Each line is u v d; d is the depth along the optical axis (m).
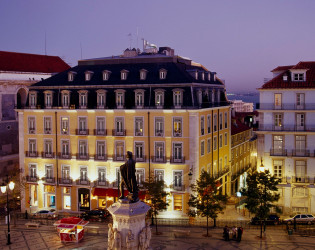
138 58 55.59
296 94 47.59
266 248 37.59
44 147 55.41
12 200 54.53
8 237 40.31
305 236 41.06
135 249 21.88
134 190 22.88
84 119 53.44
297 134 47.53
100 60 57.12
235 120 70.38
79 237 40.88
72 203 54.19
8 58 72.38
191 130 49.09
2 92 64.44
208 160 53.59
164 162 50.12
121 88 51.97
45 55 81.38
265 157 48.88
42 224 47.84
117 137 51.94
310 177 47.25
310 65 50.91
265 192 41.25
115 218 22.27
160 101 50.16
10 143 66.38
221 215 50.53
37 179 55.44
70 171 54.12
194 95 49.69
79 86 53.69
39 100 55.50
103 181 52.69
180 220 48.53
